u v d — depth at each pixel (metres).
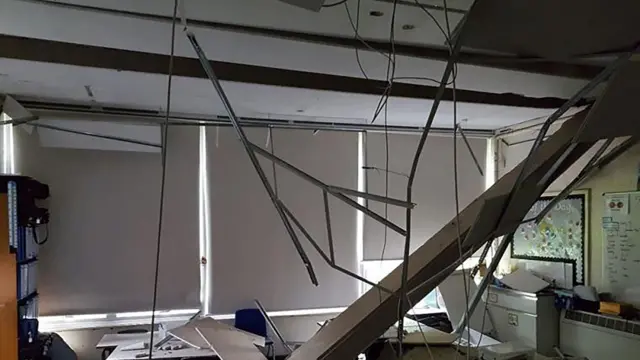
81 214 4.92
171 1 2.21
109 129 4.80
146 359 3.70
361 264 5.81
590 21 1.48
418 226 6.00
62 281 4.84
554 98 4.43
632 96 1.72
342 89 3.79
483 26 1.52
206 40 2.77
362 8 2.26
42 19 2.47
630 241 4.54
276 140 5.56
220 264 5.32
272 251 5.48
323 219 5.65
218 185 5.35
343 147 5.79
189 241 5.23
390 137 5.95
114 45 2.95
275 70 3.59
